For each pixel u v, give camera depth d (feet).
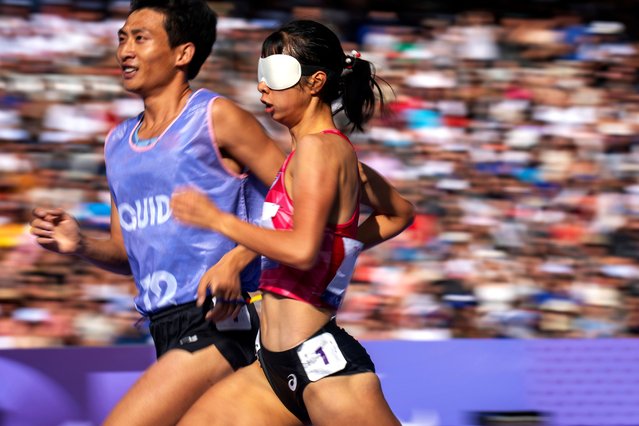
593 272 42.78
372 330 38.11
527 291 40.75
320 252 17.89
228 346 20.44
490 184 45.88
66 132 43.80
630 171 47.65
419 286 40.01
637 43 52.13
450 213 44.14
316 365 17.93
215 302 19.95
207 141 20.17
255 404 18.80
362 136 46.06
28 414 25.38
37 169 42.73
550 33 51.19
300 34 18.37
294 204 17.19
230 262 18.90
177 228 20.20
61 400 25.58
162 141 20.29
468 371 26.99
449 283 40.29
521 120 48.19
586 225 45.27
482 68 49.83
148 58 20.40
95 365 25.84
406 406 26.61
